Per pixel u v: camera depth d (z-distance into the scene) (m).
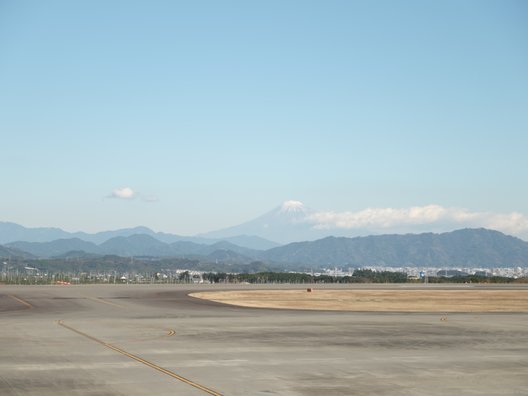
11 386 19.38
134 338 31.66
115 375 21.36
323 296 76.06
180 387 19.47
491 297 77.12
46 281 127.00
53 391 18.67
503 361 25.47
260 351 27.61
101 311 49.22
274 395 18.62
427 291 92.38
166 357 25.48
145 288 90.19
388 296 77.62
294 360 25.22
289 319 43.50
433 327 38.84
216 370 22.64
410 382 20.88
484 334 35.19
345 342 31.06
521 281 149.38
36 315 45.22
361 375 22.05
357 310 53.56
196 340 31.17
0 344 28.94
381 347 29.34
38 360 24.41
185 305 56.81
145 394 18.39
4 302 58.28
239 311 50.72
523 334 35.28
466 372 22.86
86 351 26.91
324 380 21.05
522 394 19.14
